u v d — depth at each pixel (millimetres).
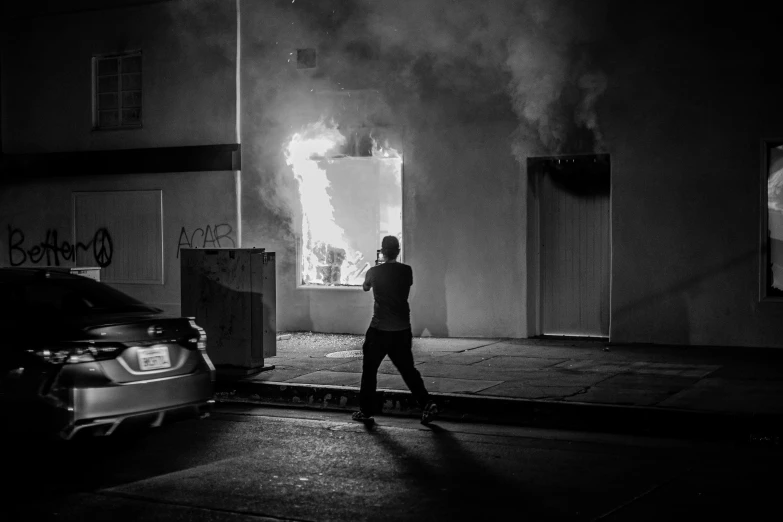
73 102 17391
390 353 9109
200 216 16328
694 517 5914
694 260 12977
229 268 11328
